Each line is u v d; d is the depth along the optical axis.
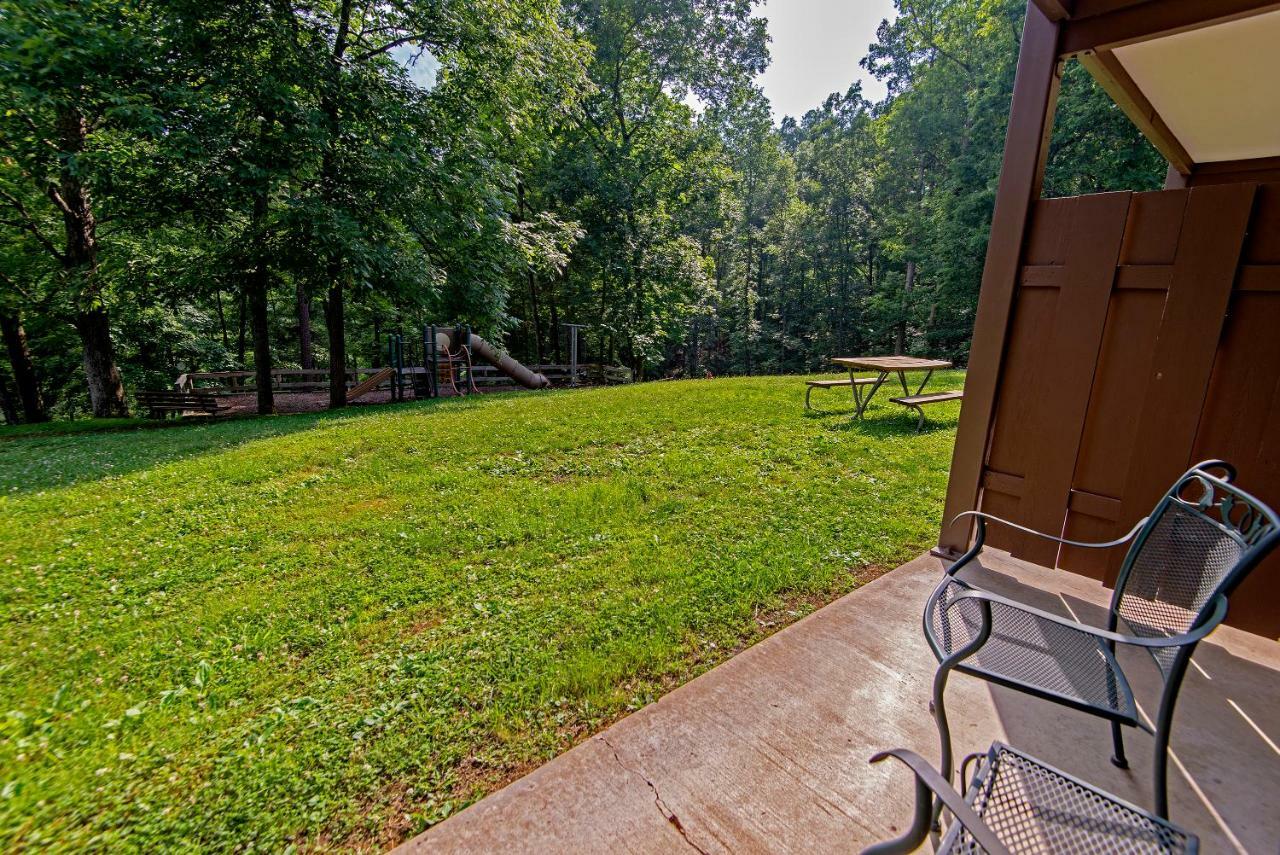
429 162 9.77
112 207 8.67
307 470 5.10
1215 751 1.64
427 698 2.05
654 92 17.56
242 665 2.29
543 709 1.98
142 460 5.65
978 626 1.60
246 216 9.70
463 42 10.00
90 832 1.52
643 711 1.88
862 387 9.05
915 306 20.47
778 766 1.63
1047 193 14.28
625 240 17.47
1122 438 2.37
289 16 8.47
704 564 3.04
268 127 8.54
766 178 26.59
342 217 8.69
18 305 11.49
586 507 3.96
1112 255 2.32
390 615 2.66
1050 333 2.52
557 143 16.89
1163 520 1.47
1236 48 2.37
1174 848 0.93
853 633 2.30
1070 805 1.03
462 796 1.63
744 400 7.89
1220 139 3.42
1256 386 2.04
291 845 1.49
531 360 24.48
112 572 3.13
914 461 4.91
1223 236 2.06
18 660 2.33
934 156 21.31
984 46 17.44
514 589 2.87
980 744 1.67
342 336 11.45
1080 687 1.33
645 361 20.47
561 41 11.72
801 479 4.47
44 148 7.67
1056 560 2.60
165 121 7.41
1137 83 2.83
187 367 19.12
